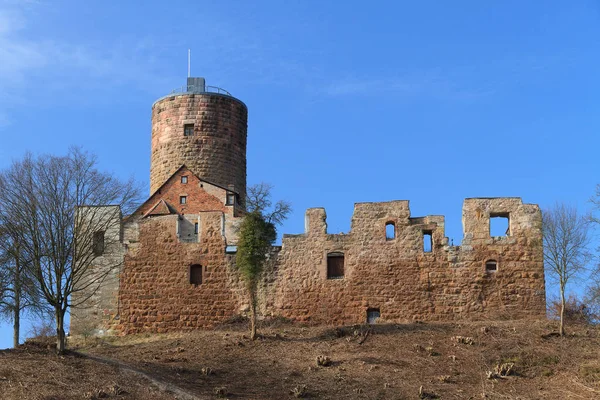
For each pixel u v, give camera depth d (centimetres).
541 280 4841
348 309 4891
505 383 3762
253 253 4550
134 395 3484
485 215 4959
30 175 4162
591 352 4062
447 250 4919
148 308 5006
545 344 4194
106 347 4641
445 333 4431
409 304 4862
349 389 3691
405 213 5000
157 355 4262
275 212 4753
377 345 4288
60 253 4081
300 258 5006
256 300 4975
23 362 3803
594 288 4331
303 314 4916
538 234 4900
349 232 5012
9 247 4181
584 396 3581
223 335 4588
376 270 4934
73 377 3634
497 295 4838
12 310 4331
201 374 3906
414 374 3878
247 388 3706
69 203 4162
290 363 4066
